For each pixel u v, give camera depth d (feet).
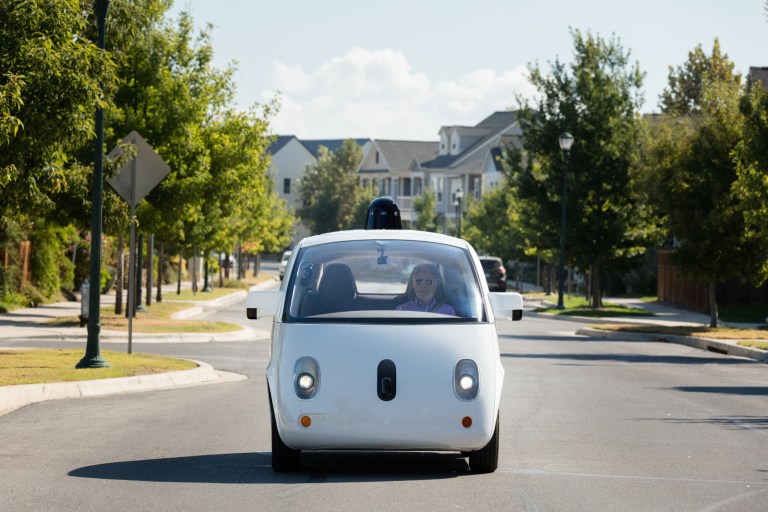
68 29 73.51
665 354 112.47
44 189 80.23
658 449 49.78
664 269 227.40
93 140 127.34
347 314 42.68
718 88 144.66
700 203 141.28
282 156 652.07
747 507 37.22
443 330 41.96
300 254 45.75
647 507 36.96
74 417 58.80
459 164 439.63
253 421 57.82
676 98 315.17
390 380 40.34
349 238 46.50
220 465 44.47
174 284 288.10
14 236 155.94
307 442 40.42
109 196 107.24
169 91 136.46
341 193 568.41
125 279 207.21
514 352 111.55
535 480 41.52
